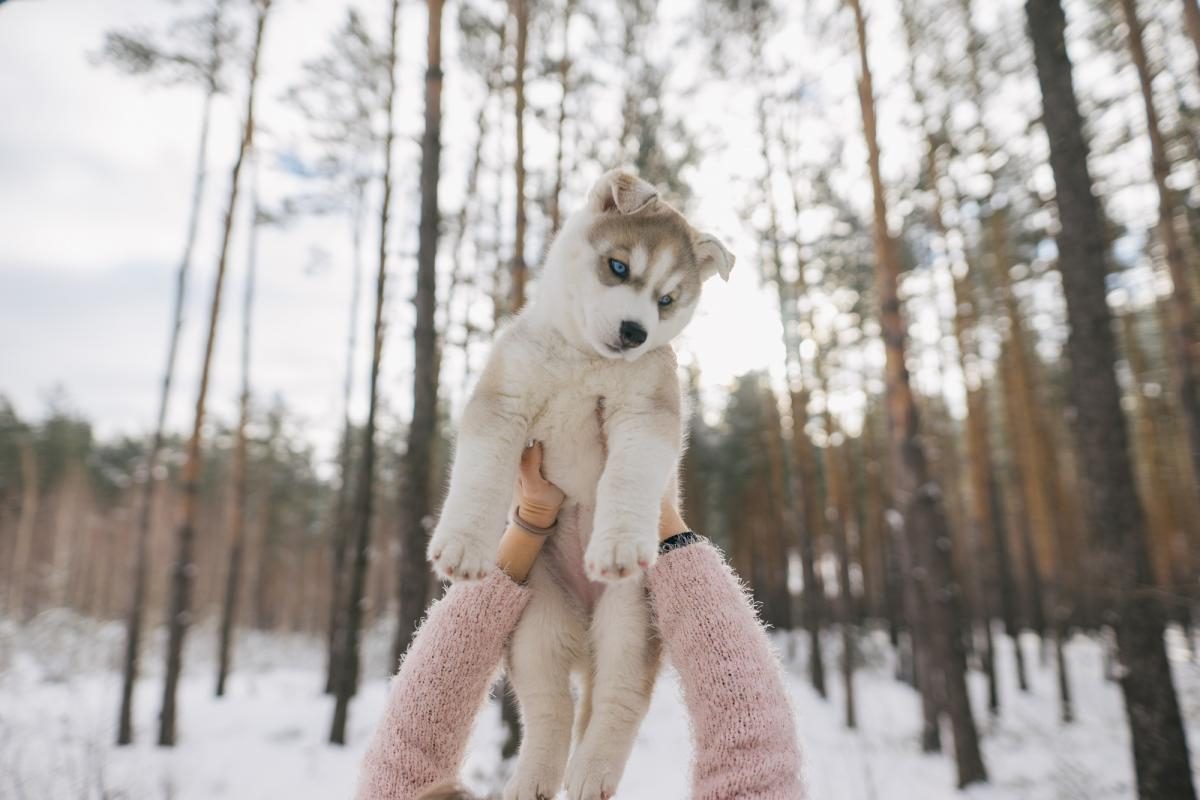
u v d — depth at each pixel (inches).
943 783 351.3
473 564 61.1
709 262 97.9
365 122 500.7
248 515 1363.2
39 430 1632.6
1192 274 499.5
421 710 62.7
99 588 1448.1
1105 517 235.1
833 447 619.5
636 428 72.8
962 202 547.5
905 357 383.9
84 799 261.3
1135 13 401.7
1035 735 458.3
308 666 800.9
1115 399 236.4
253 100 461.1
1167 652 226.2
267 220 527.5
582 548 79.4
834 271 581.9
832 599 890.1
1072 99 247.4
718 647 59.6
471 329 528.1
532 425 77.4
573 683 88.0
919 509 377.7
